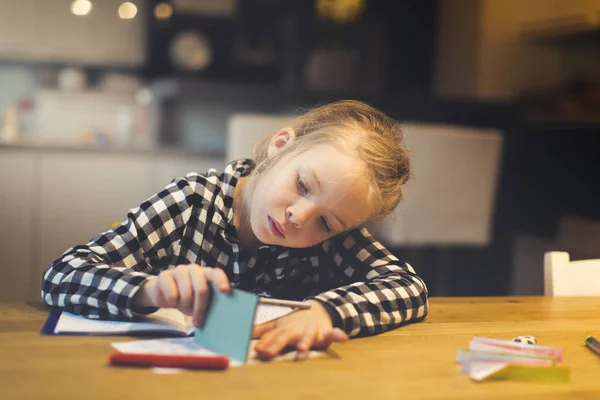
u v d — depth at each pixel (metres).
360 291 1.00
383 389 0.72
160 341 0.85
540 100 3.82
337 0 4.34
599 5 3.57
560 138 3.62
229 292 0.80
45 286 0.98
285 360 0.80
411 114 3.71
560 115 3.65
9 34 4.01
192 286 0.83
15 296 3.37
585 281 1.43
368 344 0.90
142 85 4.30
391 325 0.99
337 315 0.93
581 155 3.49
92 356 0.78
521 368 0.78
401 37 4.64
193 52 4.45
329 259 1.26
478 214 3.02
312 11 4.42
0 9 3.99
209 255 1.19
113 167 3.44
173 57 4.43
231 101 3.96
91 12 4.12
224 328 0.80
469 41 4.23
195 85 3.59
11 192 3.33
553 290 1.40
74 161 3.39
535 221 3.66
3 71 4.24
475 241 3.03
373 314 0.97
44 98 4.05
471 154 2.94
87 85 4.34
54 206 3.38
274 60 4.60
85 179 3.40
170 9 4.41
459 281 3.59
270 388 0.70
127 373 0.73
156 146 3.79
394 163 1.11
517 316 1.13
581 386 0.77
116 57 4.20
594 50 3.61
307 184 1.02
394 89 4.64
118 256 1.09
